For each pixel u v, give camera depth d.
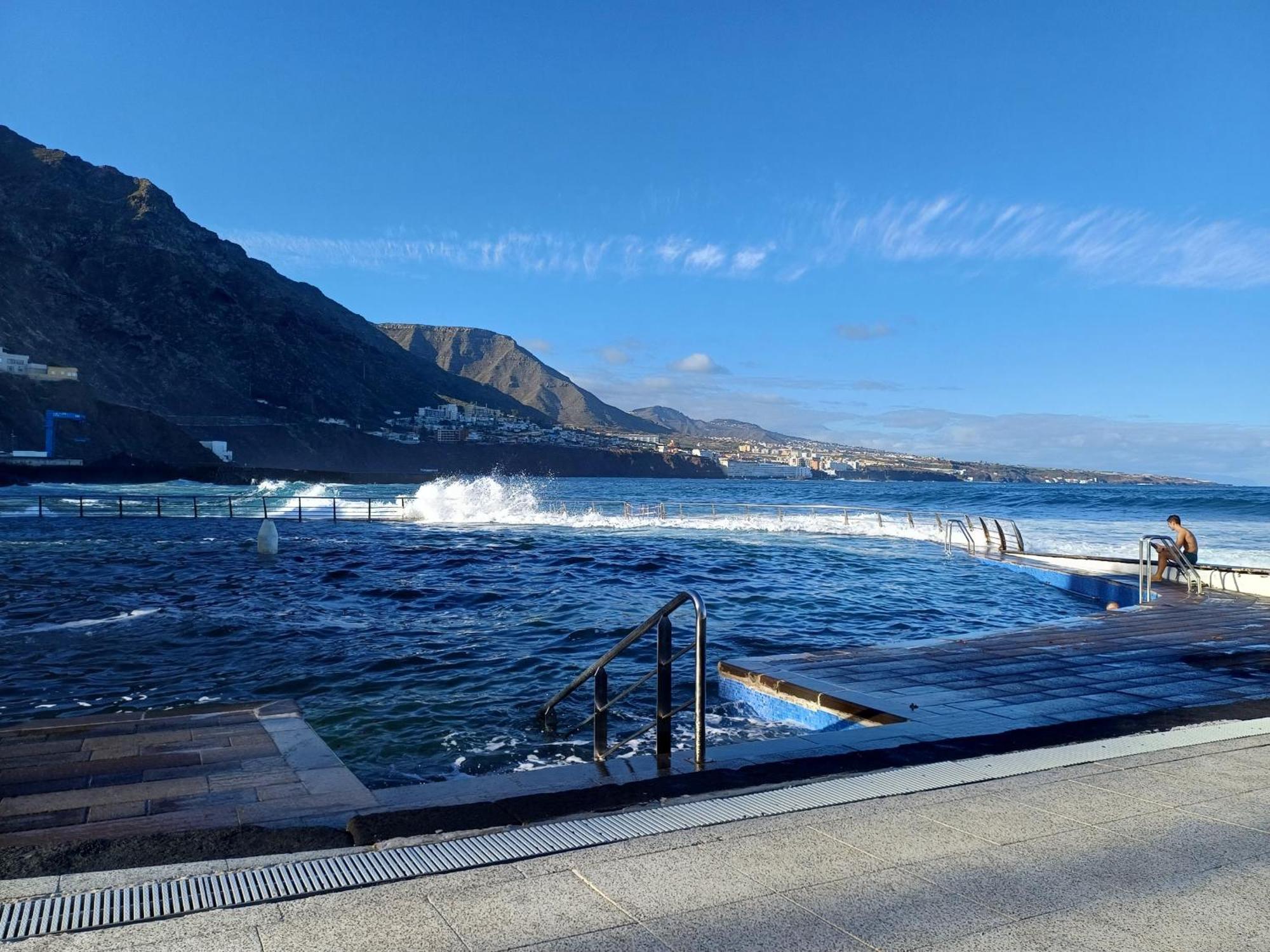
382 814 3.88
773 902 2.78
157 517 41.19
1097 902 2.79
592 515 42.38
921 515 48.62
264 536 24.88
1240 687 7.54
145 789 4.96
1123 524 43.69
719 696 8.67
